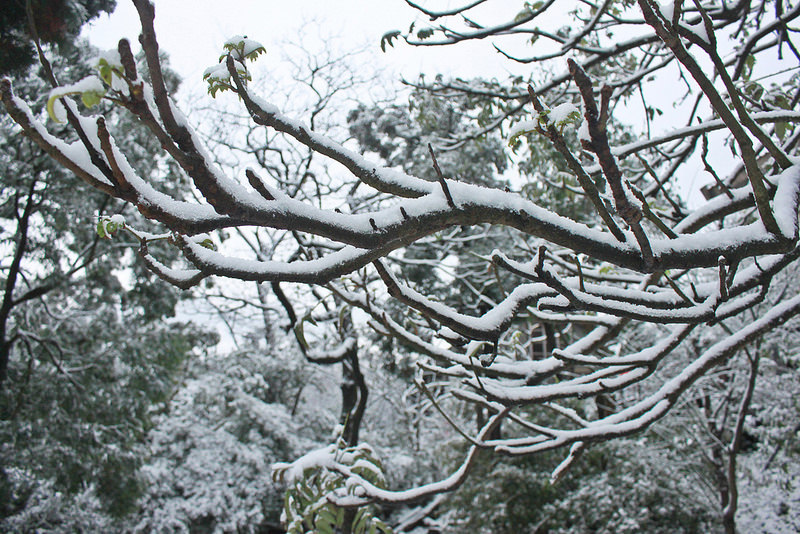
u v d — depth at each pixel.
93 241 9.63
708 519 9.40
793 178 1.86
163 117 0.95
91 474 9.56
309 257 2.17
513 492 11.28
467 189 1.37
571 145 5.04
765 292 2.04
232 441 14.92
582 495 10.37
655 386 9.62
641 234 1.40
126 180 1.01
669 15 1.78
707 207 2.26
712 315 1.71
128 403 10.17
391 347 13.60
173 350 10.87
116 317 10.67
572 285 1.82
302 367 17.73
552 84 4.11
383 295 8.47
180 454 14.25
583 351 2.50
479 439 2.55
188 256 1.31
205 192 1.04
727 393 9.19
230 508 13.64
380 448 16.05
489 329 1.59
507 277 12.04
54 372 9.70
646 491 9.58
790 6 3.42
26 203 8.94
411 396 20.05
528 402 2.29
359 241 1.22
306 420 17.42
